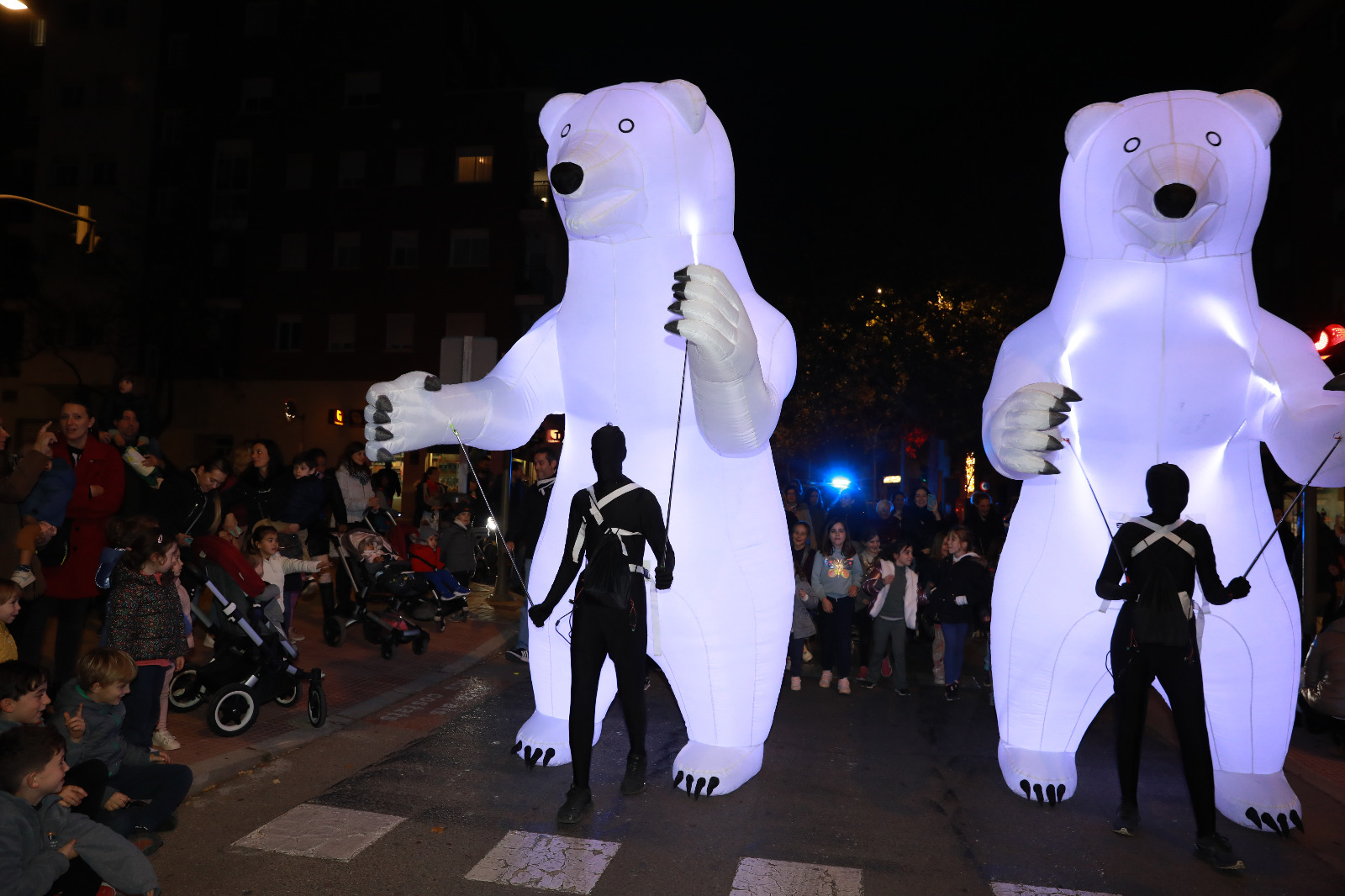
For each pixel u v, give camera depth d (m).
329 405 29.88
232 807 4.64
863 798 5.23
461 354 9.98
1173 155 4.61
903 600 8.45
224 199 31.92
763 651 5.05
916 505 14.04
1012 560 5.16
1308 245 26.20
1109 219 4.90
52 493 5.88
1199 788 4.37
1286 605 4.80
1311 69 26.30
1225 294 4.85
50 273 31.30
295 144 30.38
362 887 3.79
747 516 5.02
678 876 4.04
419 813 4.65
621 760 5.70
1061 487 5.04
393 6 30.19
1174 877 4.25
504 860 4.12
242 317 30.44
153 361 31.14
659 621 4.96
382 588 8.95
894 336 21.62
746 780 5.21
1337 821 5.09
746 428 4.64
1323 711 6.12
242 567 6.06
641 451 5.07
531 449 19.12
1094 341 4.94
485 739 6.05
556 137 5.23
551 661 5.39
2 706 3.60
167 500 6.82
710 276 4.19
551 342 5.43
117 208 31.78
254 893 3.71
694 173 5.04
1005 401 4.53
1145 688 4.57
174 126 32.16
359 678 7.63
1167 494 4.44
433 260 29.58
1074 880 4.18
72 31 32.28
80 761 3.95
